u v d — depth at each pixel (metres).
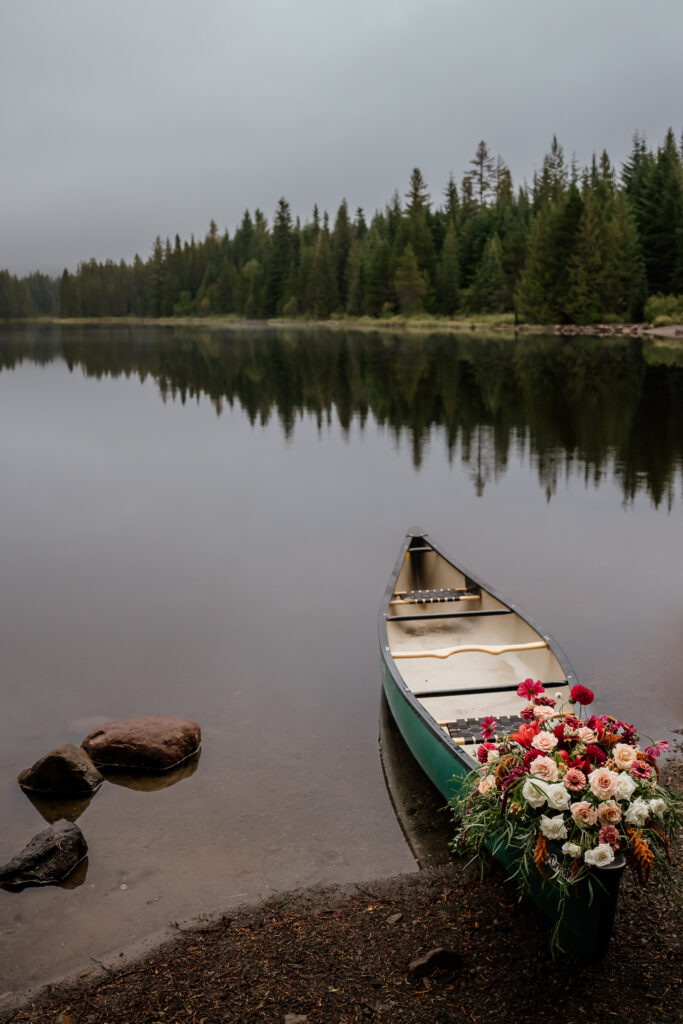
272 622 8.52
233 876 4.59
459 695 6.09
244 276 141.88
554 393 26.52
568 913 3.62
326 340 65.94
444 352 46.41
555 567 9.80
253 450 18.70
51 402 28.41
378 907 4.23
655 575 9.43
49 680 7.25
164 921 4.24
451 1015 3.38
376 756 5.84
